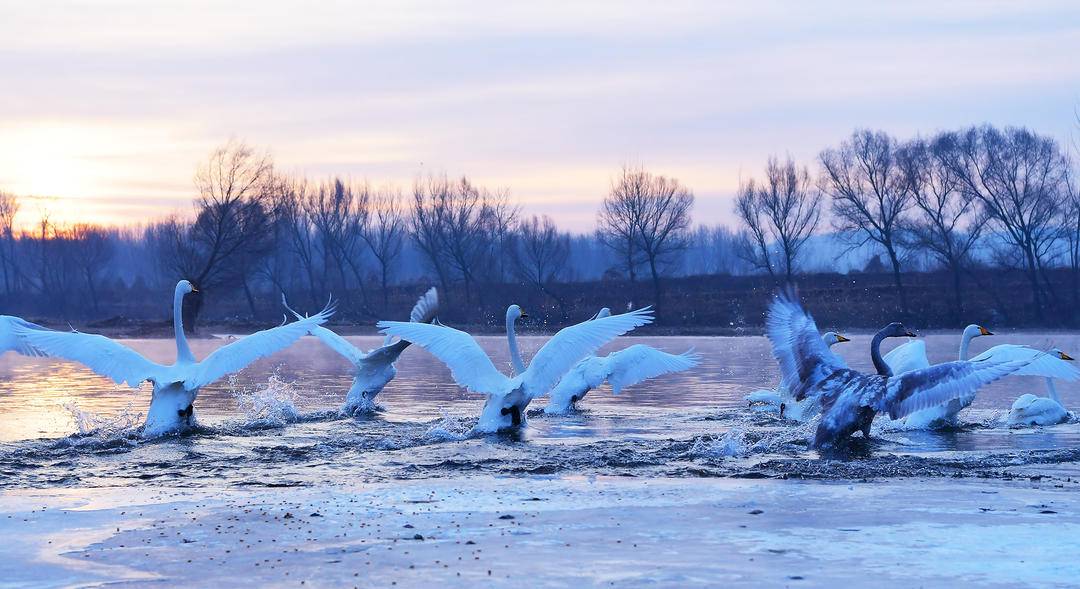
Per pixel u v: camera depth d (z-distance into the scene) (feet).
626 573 29.96
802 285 301.02
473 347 58.70
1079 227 260.42
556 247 330.13
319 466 48.47
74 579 29.96
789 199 281.33
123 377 57.77
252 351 58.13
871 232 270.87
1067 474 45.27
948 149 261.85
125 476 46.11
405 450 52.90
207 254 282.97
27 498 40.78
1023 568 30.14
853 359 135.64
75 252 425.69
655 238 299.38
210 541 33.88
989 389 88.58
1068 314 261.03
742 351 165.78
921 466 47.01
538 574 29.89
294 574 30.12
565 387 69.21
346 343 71.67
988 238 274.57
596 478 44.86
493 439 56.24
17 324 58.08
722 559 31.30
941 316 264.31
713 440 54.80
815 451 49.83
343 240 342.03
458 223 321.93
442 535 34.47
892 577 29.37
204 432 59.11
